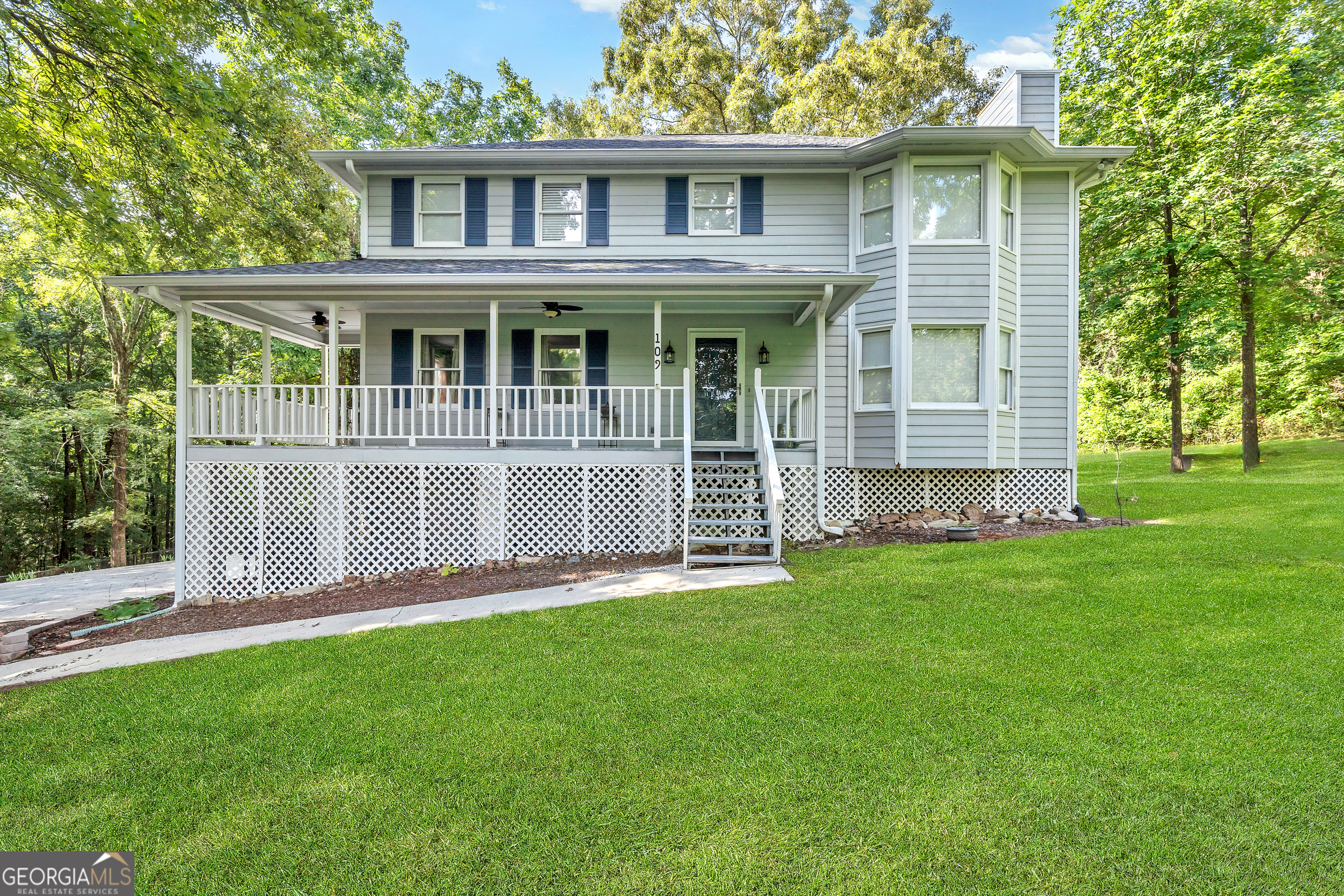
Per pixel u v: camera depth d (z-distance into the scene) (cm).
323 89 1783
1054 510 1114
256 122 1271
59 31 876
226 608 816
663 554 897
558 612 612
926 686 412
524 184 1201
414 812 299
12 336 1238
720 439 1192
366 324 1166
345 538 888
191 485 870
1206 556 735
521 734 367
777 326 1186
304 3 1148
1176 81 1573
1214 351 1727
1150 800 288
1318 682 403
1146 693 396
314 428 930
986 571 704
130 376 1858
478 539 905
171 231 1198
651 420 1181
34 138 951
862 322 1129
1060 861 253
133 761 361
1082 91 1708
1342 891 233
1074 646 476
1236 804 284
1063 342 1134
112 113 1012
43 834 295
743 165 1163
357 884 254
